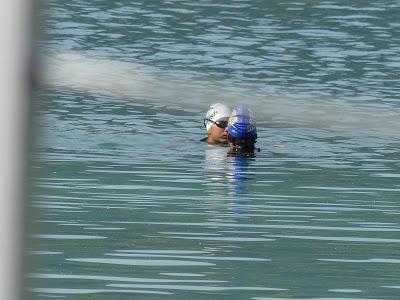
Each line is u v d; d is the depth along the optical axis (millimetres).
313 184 25547
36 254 16641
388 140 34000
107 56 50500
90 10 65125
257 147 32031
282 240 18547
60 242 17781
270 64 49344
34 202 3957
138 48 52875
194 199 22984
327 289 14547
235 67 48562
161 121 36656
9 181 3818
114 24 60188
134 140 32500
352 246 18109
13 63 3814
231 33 57969
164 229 19328
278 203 22734
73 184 24484
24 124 3844
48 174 25828
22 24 3801
